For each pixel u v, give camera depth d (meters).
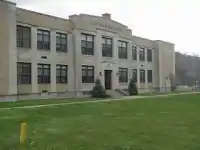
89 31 40.28
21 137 13.24
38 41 34.41
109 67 43.75
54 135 14.69
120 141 14.38
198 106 28.27
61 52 36.97
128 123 17.91
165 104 28.41
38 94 33.97
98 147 13.50
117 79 45.31
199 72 96.00
